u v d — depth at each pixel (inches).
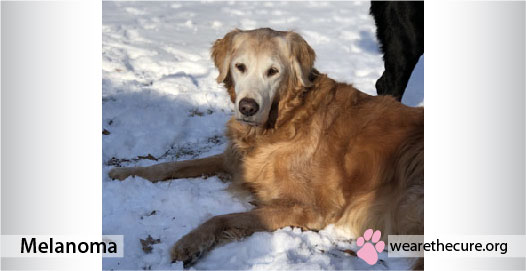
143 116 188.5
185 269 107.7
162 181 145.6
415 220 115.6
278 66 123.6
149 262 108.4
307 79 128.3
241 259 110.2
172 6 381.4
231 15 355.9
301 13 361.4
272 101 126.8
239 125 138.4
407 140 124.3
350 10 372.2
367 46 287.0
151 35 302.7
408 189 119.4
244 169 136.4
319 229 125.0
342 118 130.3
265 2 395.9
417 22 188.4
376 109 131.3
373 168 125.8
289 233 119.4
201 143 175.3
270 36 126.0
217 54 137.3
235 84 125.9
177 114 195.6
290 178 127.8
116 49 269.3
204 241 113.0
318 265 105.4
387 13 191.0
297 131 129.6
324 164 127.1
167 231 119.8
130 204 131.6
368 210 124.6
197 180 147.1
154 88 217.5
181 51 272.8
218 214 128.6
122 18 339.6
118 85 219.6
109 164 157.8
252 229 119.2
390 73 197.5
